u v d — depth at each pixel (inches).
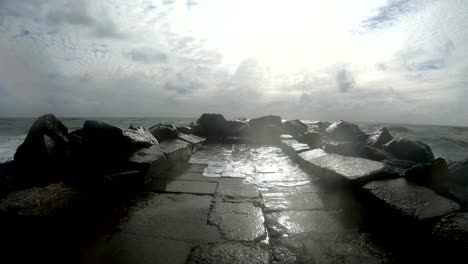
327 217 144.7
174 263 101.0
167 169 246.7
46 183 160.1
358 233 125.7
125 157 201.2
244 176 230.4
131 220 138.2
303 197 176.6
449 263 94.6
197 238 120.6
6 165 181.0
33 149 182.2
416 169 155.6
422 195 131.2
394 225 125.1
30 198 133.2
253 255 106.8
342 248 112.4
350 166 196.1
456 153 545.0
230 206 160.9
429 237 105.5
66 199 141.3
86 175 170.7
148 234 123.5
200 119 528.4
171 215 145.7
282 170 253.4
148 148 234.4
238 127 518.0
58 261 100.7
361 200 157.4
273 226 133.8
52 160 180.9
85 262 100.3
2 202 127.6
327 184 201.0
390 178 163.0
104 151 200.7
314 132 389.7
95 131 205.8
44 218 122.4
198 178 221.6
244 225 134.4
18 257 102.9
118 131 206.4
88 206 148.6
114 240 117.3
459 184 164.6
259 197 177.3
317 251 110.3
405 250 110.1
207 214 148.1
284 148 385.7
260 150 390.0
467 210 115.1
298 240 119.5
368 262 102.0
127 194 179.6
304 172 244.5
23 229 117.4
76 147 196.4
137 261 101.8
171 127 359.3
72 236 120.0
